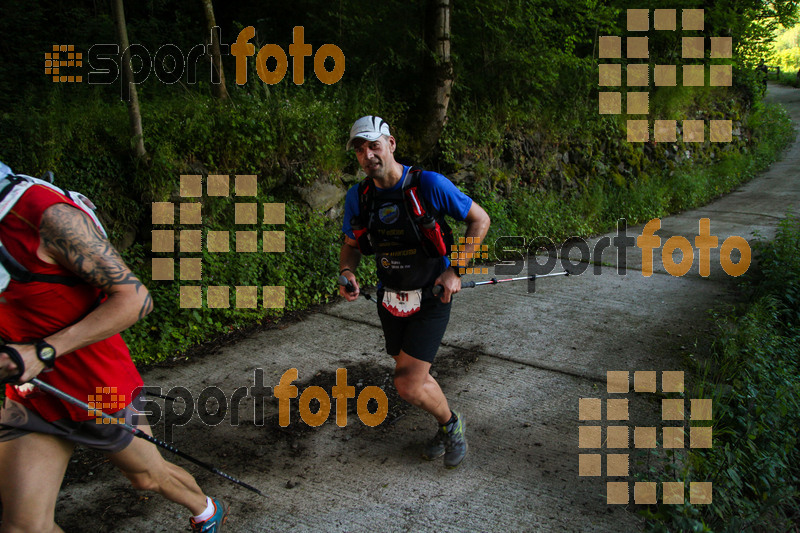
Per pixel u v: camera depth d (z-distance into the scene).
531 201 8.15
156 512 2.56
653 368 3.97
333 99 6.66
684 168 12.05
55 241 1.62
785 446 3.02
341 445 3.10
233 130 5.38
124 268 1.70
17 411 1.73
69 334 1.63
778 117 19.69
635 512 2.57
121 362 1.91
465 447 2.89
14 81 5.78
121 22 4.62
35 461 1.73
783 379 3.64
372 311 5.08
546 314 5.03
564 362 4.09
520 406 3.50
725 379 3.69
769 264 5.69
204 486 2.76
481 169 7.64
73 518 2.51
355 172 6.51
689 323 4.81
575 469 2.89
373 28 7.59
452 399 3.58
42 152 4.42
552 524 2.50
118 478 2.80
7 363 1.53
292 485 2.77
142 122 5.11
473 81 8.30
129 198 4.84
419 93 7.14
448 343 4.42
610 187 9.93
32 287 1.66
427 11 6.75
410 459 2.98
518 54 8.20
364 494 2.71
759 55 15.45
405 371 2.63
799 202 11.15
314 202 5.99
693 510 2.32
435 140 7.09
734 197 12.02
